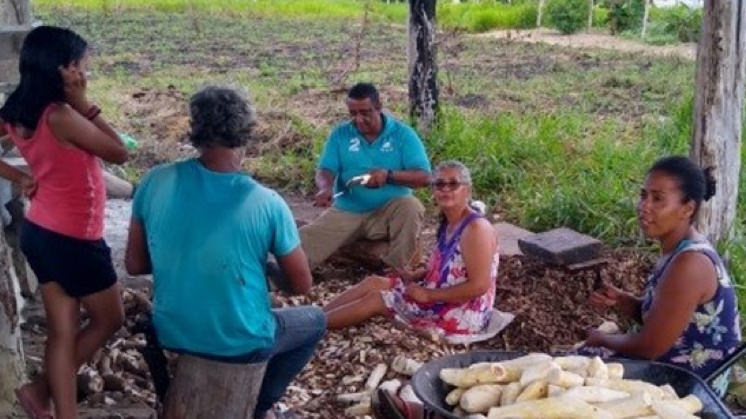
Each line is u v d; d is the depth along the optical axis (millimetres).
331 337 5691
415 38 10398
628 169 9219
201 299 4020
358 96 6727
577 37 25000
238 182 4078
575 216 8406
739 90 6891
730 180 7000
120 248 7082
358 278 6961
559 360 4148
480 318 5711
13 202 5770
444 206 5543
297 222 7840
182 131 12492
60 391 4211
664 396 3932
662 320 4371
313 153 10414
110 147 4078
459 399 3990
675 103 13508
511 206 9094
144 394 5000
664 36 23812
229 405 4141
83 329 4379
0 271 4539
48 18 27391
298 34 25484
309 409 5082
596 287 6797
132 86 16141
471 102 14680
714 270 4375
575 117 11828
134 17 28672
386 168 6832
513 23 27688
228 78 17219
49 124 3988
